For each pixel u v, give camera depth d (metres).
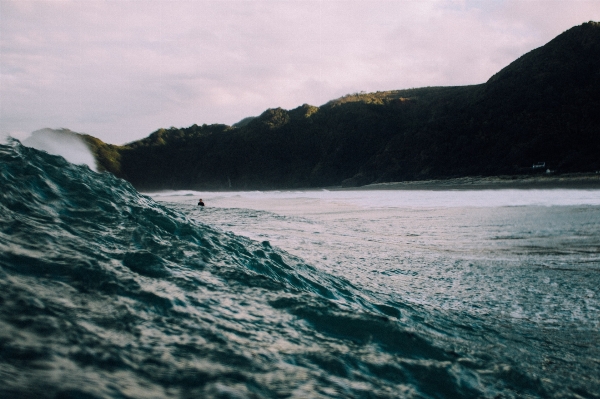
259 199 36.03
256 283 2.92
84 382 1.36
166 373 1.55
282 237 9.73
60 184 3.66
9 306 1.74
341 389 1.70
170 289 2.46
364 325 2.46
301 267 4.52
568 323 3.89
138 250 2.95
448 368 2.16
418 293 4.96
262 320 2.33
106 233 3.12
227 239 4.31
